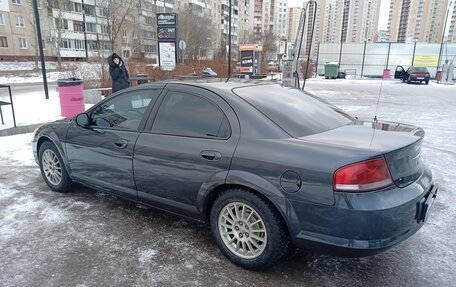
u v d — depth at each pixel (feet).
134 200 11.71
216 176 9.29
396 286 8.73
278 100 10.48
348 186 7.63
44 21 158.30
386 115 35.83
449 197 14.24
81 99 30.22
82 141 12.75
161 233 11.18
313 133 9.25
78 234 11.04
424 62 113.91
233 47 209.05
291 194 8.19
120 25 143.02
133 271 9.20
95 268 9.30
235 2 255.70
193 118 10.24
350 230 7.69
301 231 8.26
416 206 8.27
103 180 12.37
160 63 50.03
